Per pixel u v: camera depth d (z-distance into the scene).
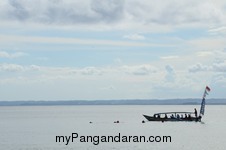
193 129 138.38
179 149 87.19
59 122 190.25
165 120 167.50
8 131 137.25
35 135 119.69
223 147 90.50
